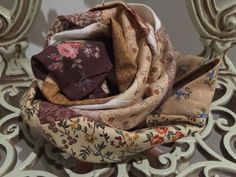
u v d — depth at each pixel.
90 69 0.52
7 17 0.63
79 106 0.51
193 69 0.59
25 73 0.67
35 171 0.52
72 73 0.52
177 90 0.58
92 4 0.84
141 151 0.54
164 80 0.56
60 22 0.57
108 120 0.51
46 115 0.50
